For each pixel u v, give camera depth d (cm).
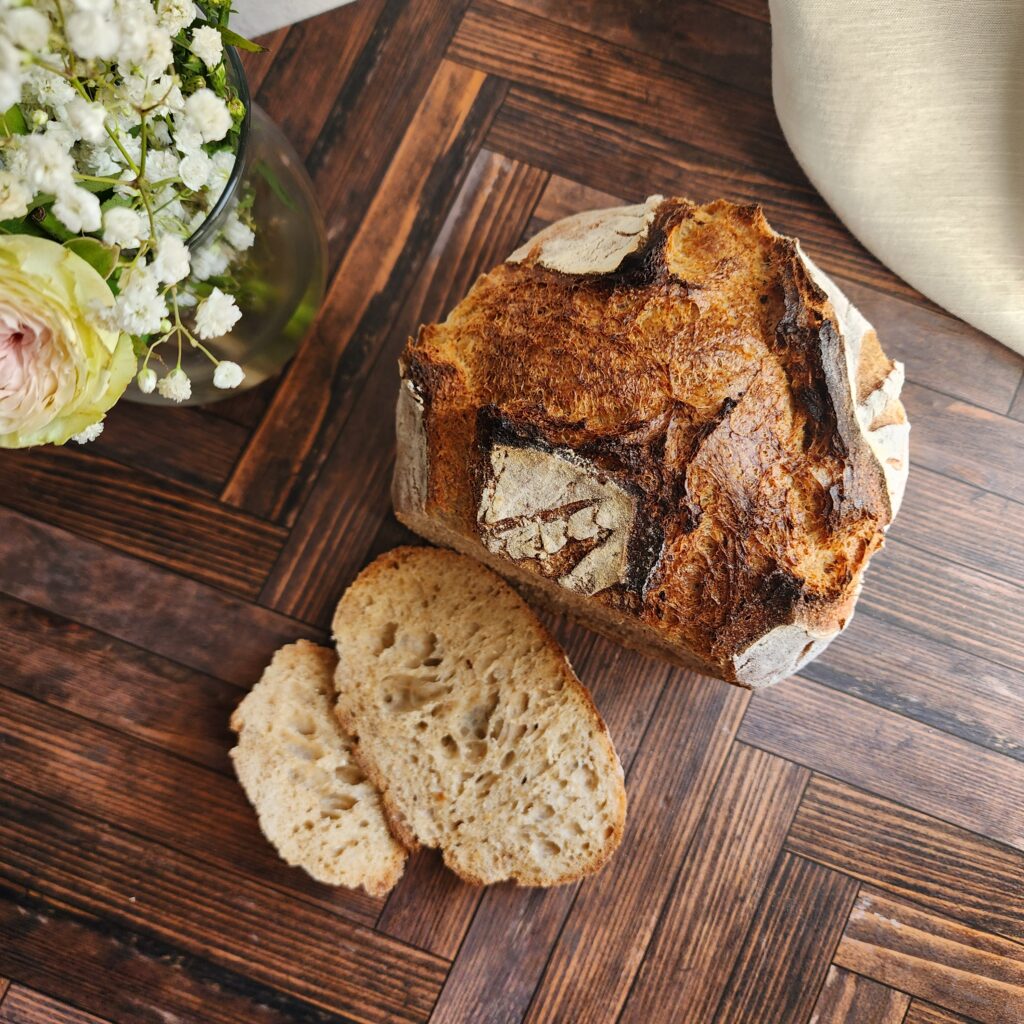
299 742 58
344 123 61
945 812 59
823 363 51
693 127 61
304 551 59
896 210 59
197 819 59
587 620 58
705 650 52
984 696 59
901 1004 58
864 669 59
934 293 60
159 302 40
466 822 57
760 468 51
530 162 61
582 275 52
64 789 59
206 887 58
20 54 38
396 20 61
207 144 45
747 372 51
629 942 58
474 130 61
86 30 38
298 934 58
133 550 59
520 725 57
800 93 57
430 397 52
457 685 57
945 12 54
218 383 44
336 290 60
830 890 58
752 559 51
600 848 57
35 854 58
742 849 58
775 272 52
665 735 59
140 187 41
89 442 60
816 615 51
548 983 58
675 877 58
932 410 60
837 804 59
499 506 52
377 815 58
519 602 58
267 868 58
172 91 41
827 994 58
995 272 58
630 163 61
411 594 58
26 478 60
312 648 58
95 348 40
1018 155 56
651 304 51
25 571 59
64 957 58
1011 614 59
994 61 54
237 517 59
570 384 51
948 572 59
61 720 59
